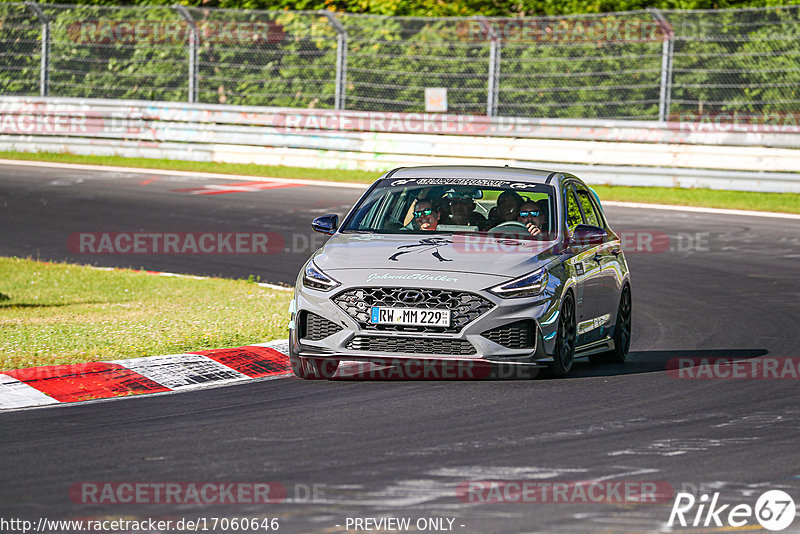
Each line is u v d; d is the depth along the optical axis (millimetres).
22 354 37344
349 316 33875
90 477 24312
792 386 34969
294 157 99438
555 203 38000
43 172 95062
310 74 103875
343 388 33938
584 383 34969
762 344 43219
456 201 38312
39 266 61125
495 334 33688
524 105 98000
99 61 108750
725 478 24406
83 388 33656
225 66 105750
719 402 32469
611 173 91000
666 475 24594
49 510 21984
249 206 80938
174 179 92875
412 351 33688
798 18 91938
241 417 30125
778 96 92250
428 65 100500
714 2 98062
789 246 68500
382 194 39219
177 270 61062
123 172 95938
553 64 97375
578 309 36750
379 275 33969
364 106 102188
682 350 42375
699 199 85312
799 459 26094
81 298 52031
